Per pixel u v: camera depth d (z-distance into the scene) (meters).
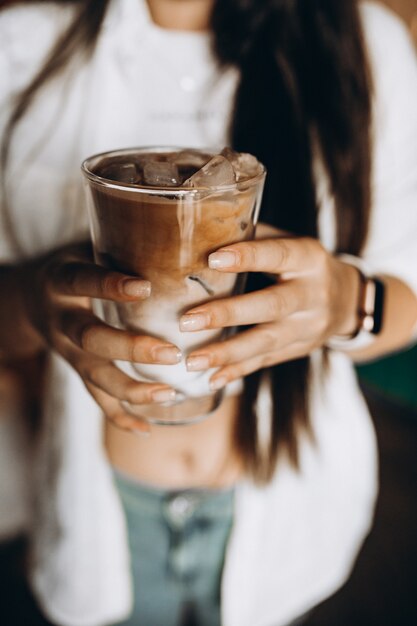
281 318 0.43
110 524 0.69
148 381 0.45
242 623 0.71
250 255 0.40
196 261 0.40
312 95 0.59
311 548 0.73
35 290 0.48
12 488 1.04
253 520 0.67
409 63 0.66
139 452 0.64
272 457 0.64
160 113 0.62
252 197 0.41
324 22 0.59
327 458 0.70
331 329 0.49
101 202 0.40
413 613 0.99
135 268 0.41
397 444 1.35
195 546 0.69
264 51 0.59
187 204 0.38
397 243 0.67
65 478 0.68
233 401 0.62
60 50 0.61
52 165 0.64
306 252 0.44
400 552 1.12
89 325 0.43
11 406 1.00
